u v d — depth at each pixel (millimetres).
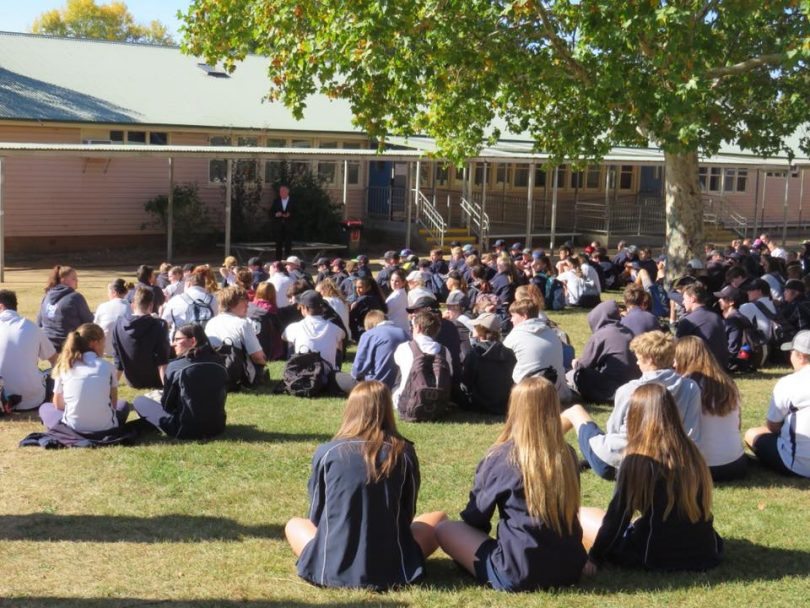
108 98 28797
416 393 9398
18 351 9523
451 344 10094
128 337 10438
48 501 7008
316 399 10422
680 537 5699
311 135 30109
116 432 8523
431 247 30734
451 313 11547
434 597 5293
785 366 12688
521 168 35781
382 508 5395
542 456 5242
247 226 29453
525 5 16547
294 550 5895
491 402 9758
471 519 5512
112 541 6262
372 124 18297
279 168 30219
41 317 11570
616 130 18719
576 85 18438
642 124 18984
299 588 5469
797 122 19125
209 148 23812
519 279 16828
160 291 12938
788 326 12570
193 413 8586
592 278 18969
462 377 9906
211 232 29156
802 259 20688
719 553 5891
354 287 15352
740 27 18578
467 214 32062
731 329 12211
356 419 5469
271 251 27297
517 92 18875
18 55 30297
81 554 6035
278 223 26281
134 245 28562
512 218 35531
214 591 5453
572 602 5262
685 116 16531
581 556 5422
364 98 17875
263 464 7961
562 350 10258
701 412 7340
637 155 33062
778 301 14664
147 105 29016
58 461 7938
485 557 5453
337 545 5426
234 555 6027
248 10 20156
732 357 12188
